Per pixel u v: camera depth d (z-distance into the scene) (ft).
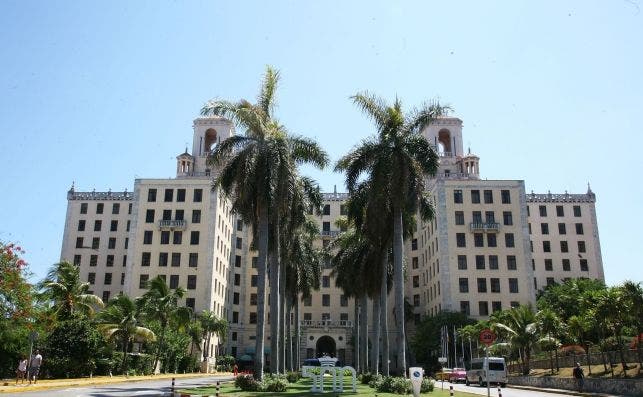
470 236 274.77
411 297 322.14
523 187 281.74
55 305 147.64
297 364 224.33
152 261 269.85
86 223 328.70
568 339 172.35
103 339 140.56
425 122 116.47
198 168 317.01
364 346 166.20
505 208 279.08
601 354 142.41
